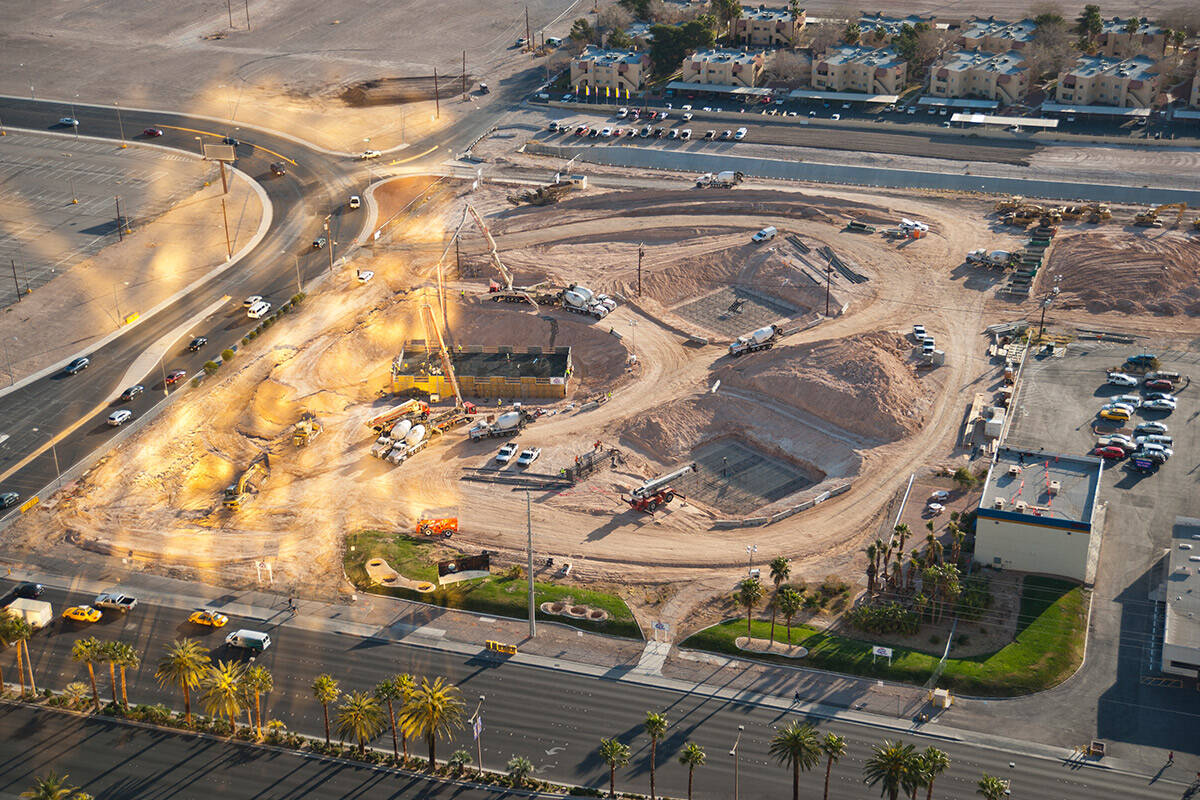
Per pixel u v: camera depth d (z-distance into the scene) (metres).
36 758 143.00
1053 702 148.12
